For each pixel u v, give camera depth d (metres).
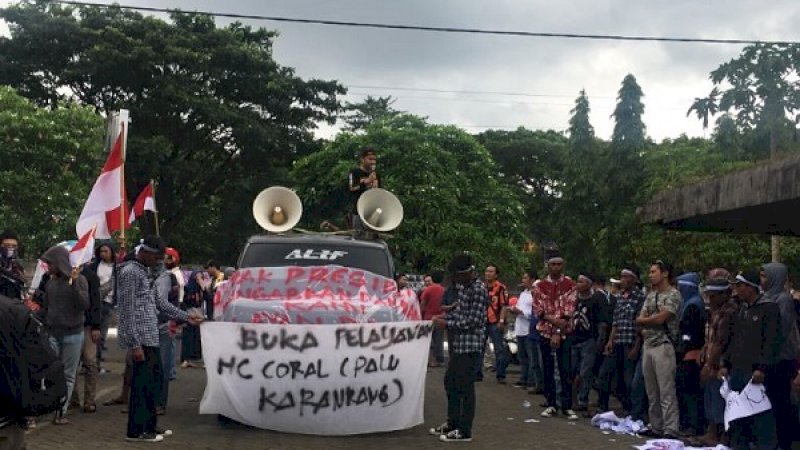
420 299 18.59
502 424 11.14
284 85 40.34
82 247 10.53
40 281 10.99
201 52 38.59
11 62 37.34
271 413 9.64
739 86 26.48
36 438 8.90
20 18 37.25
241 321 10.00
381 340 9.83
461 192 39.47
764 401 8.71
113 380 14.15
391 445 9.35
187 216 46.75
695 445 10.00
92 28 38.34
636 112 53.22
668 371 10.44
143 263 9.05
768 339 8.62
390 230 12.30
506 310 16.64
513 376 17.84
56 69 38.28
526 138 68.06
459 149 41.56
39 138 28.80
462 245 37.56
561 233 55.50
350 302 10.27
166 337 10.78
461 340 9.62
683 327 10.54
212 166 42.41
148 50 36.81
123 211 12.21
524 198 65.00
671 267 11.09
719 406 9.88
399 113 43.06
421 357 10.05
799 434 9.12
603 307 12.61
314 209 38.59
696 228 12.52
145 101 37.94
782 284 9.30
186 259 49.47
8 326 4.56
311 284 10.54
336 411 9.70
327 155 39.09
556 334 11.84
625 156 52.91
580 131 55.38
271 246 11.51
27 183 28.02
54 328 9.56
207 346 9.63
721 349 9.52
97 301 10.59
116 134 12.73
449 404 9.77
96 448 8.51
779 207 9.70
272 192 12.44
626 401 12.37
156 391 9.08
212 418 10.66
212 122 38.56
